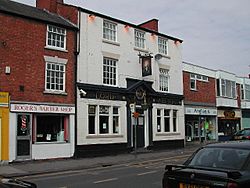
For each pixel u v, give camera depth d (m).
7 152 17.53
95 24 22.50
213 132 34.69
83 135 20.92
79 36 21.44
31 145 18.55
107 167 16.97
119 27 24.19
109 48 23.20
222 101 35.22
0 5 18.94
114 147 22.70
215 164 6.74
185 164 7.24
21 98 18.31
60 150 19.80
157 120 26.56
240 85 40.31
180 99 28.83
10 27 18.30
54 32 20.36
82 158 20.42
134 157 20.97
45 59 19.58
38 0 24.03
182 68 30.12
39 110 18.94
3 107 17.58
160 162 18.30
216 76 35.44
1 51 17.81
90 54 21.94
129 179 12.48
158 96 26.50
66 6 22.33
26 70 18.69
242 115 40.56
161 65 27.30
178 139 28.19
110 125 22.73
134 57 24.97
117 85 23.45
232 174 5.86
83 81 21.34
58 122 20.28
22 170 15.48
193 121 31.95
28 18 19.08
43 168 16.08
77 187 11.09
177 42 29.31
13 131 17.86
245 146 6.93
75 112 20.66
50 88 19.78
